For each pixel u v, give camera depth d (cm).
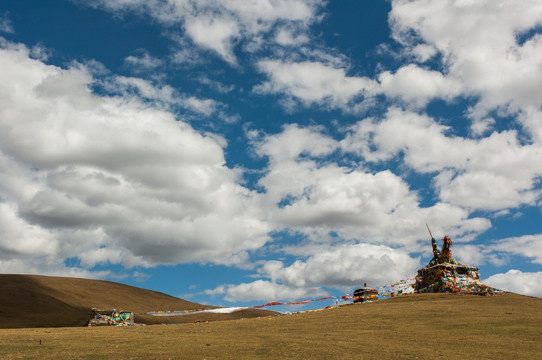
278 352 2797
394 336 3494
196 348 2916
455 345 3097
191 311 7844
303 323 4391
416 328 3869
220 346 3002
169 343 3128
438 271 6644
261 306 6294
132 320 6256
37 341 3155
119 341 3209
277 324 4403
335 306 6247
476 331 3628
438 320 4206
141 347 2936
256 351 2827
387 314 4684
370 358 2652
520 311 4566
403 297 6294
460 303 5322
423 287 6881
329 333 3700
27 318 6694
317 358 2633
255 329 4088
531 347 3003
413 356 2719
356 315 4744
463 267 6744
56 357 2566
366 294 6781
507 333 3506
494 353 2827
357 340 3303
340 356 2695
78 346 2942
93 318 6122
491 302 5316
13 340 3183
